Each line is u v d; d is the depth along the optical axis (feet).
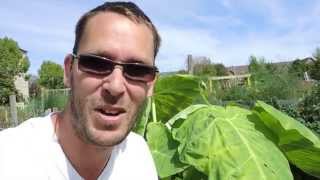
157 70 1.34
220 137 1.87
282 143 1.99
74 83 1.29
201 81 2.53
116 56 1.26
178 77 2.49
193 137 1.90
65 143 1.35
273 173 1.80
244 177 1.77
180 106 2.61
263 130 1.98
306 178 2.21
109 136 1.28
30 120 1.41
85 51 1.27
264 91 9.62
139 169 1.51
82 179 1.38
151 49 1.32
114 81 1.25
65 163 1.35
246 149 1.84
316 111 6.30
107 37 1.26
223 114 1.98
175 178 2.03
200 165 1.85
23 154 1.32
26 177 1.30
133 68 1.28
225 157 1.83
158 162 1.98
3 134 1.36
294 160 2.06
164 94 2.58
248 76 10.42
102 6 1.29
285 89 9.81
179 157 1.90
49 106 11.55
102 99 1.26
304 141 1.94
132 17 1.28
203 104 2.43
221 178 1.78
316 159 2.01
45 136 1.35
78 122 1.28
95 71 1.26
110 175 1.44
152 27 1.32
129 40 1.27
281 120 1.92
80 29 1.30
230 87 9.93
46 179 1.33
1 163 1.30
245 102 3.26
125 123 1.29
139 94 1.30
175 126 2.15
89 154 1.35
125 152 1.49
